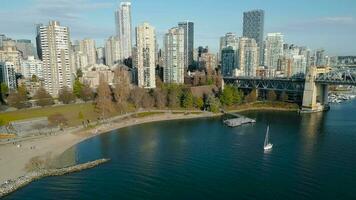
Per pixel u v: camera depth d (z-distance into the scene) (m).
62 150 162.25
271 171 130.62
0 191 111.44
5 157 148.12
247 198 107.75
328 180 121.44
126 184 119.06
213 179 123.25
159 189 114.81
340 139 180.00
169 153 156.75
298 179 122.56
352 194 110.19
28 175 125.56
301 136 188.00
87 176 127.00
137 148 166.50
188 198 107.88
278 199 107.12
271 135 191.75
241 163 140.50
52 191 113.44
